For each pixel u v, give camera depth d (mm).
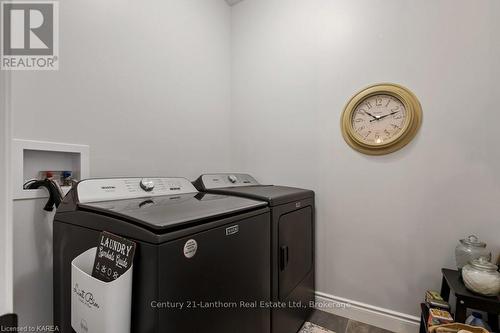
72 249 900
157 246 670
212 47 2076
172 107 1708
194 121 1896
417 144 1541
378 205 1664
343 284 1784
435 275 1503
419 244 1545
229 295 941
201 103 1962
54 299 987
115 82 1354
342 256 1786
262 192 1466
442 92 1477
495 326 1277
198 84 1934
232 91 2291
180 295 733
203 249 820
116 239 743
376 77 1667
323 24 1862
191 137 1869
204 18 1991
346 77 1772
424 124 1521
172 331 704
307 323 1688
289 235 1446
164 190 1305
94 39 1256
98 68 1273
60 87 1128
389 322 1616
